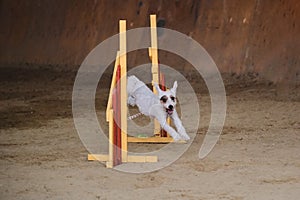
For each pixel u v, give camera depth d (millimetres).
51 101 18047
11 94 19672
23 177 10000
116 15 24828
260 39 20453
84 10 25734
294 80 18609
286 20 19938
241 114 15102
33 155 11453
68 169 10445
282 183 9445
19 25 27234
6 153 11641
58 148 12000
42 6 26938
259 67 20062
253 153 11305
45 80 22531
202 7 22750
